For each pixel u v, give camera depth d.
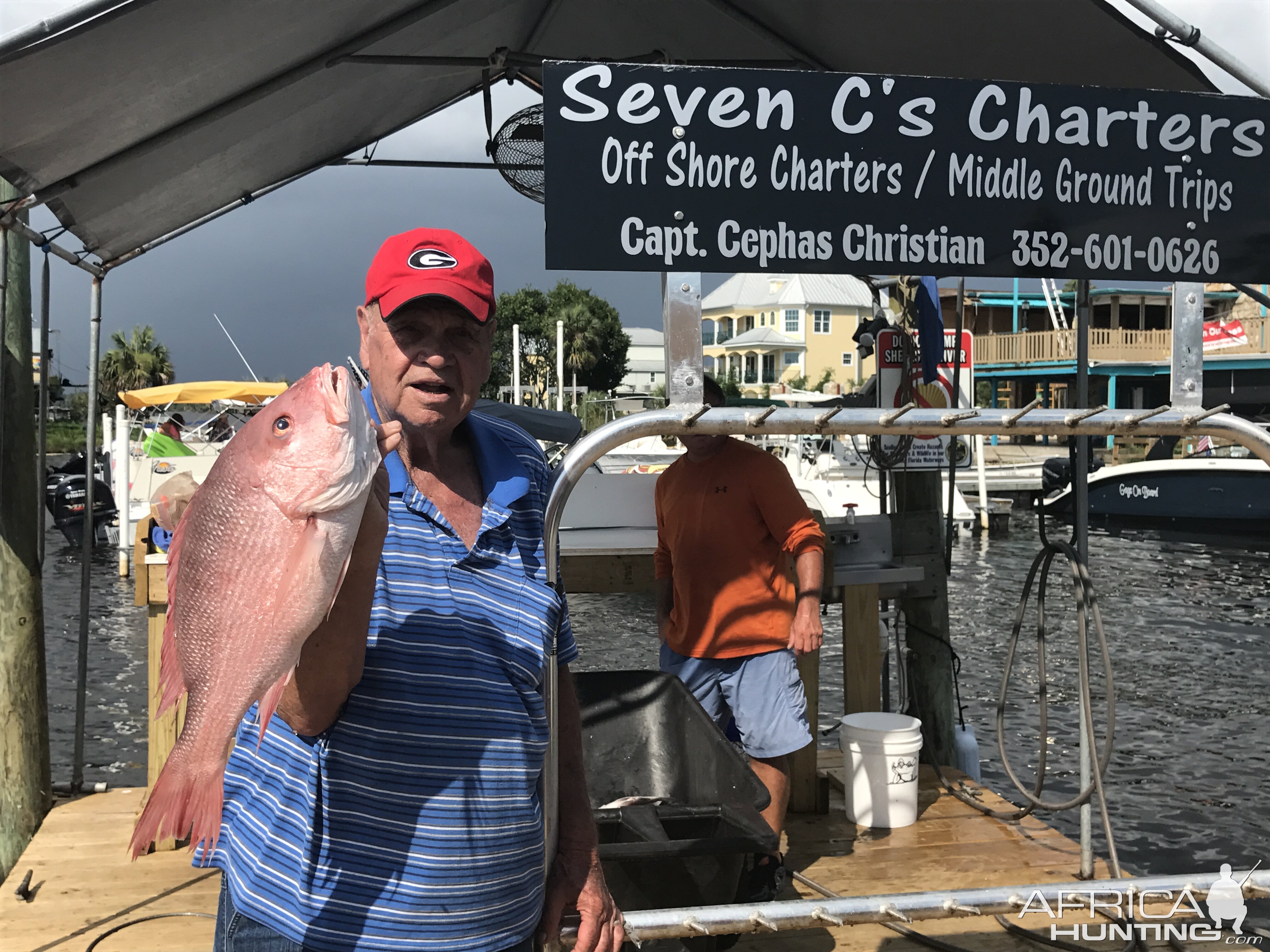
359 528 1.46
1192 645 10.86
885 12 3.98
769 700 3.79
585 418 36.62
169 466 17.42
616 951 1.99
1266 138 2.49
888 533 5.04
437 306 1.70
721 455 3.88
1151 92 2.41
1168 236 2.44
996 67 4.23
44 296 4.65
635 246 2.15
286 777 1.63
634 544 4.86
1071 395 36.06
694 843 2.53
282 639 1.40
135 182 4.29
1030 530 21.67
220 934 1.67
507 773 1.68
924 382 5.45
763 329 63.91
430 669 1.61
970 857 3.95
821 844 4.12
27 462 4.59
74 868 3.88
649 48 5.33
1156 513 20.92
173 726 4.13
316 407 1.40
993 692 9.07
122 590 14.32
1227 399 30.00
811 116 2.22
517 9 4.72
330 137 5.24
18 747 4.30
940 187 2.31
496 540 1.80
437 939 1.60
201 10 2.98
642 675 3.70
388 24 4.04
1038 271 2.37
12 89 3.03
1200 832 5.86
